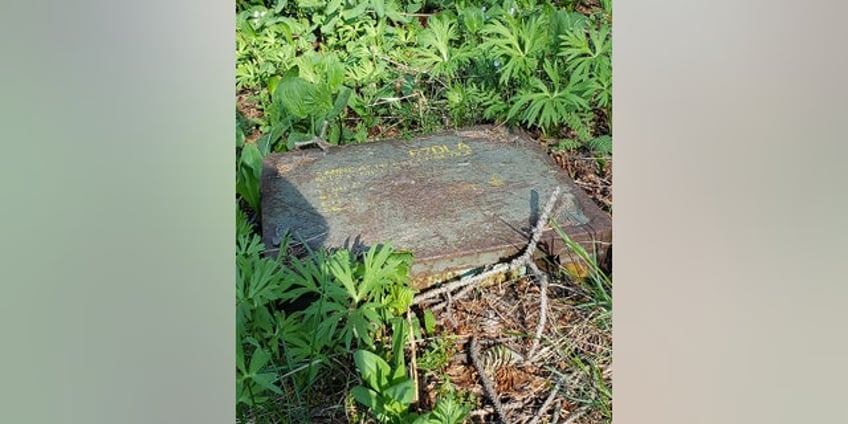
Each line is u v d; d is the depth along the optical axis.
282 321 1.05
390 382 1.04
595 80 1.15
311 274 1.05
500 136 1.13
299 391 1.04
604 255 1.11
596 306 1.10
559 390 1.08
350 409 1.04
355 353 1.04
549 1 1.15
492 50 1.14
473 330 1.07
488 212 1.09
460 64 1.14
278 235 1.05
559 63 1.14
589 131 1.14
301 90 1.09
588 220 1.10
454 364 1.06
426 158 1.10
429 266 1.06
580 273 1.10
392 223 1.07
